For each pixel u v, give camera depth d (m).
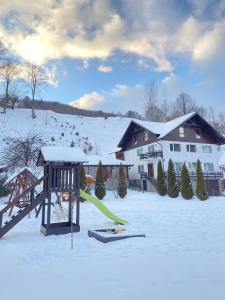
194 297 4.46
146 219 13.57
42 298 4.54
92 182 28.25
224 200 27.50
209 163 38.62
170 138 36.53
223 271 5.68
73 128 62.22
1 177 24.64
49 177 10.62
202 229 10.77
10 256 7.15
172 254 7.06
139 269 5.89
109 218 13.20
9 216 15.23
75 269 5.98
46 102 80.69
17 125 53.56
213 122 87.25
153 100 73.62
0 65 53.72
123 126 74.00
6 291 4.86
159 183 31.50
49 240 9.05
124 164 37.12
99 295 4.60
